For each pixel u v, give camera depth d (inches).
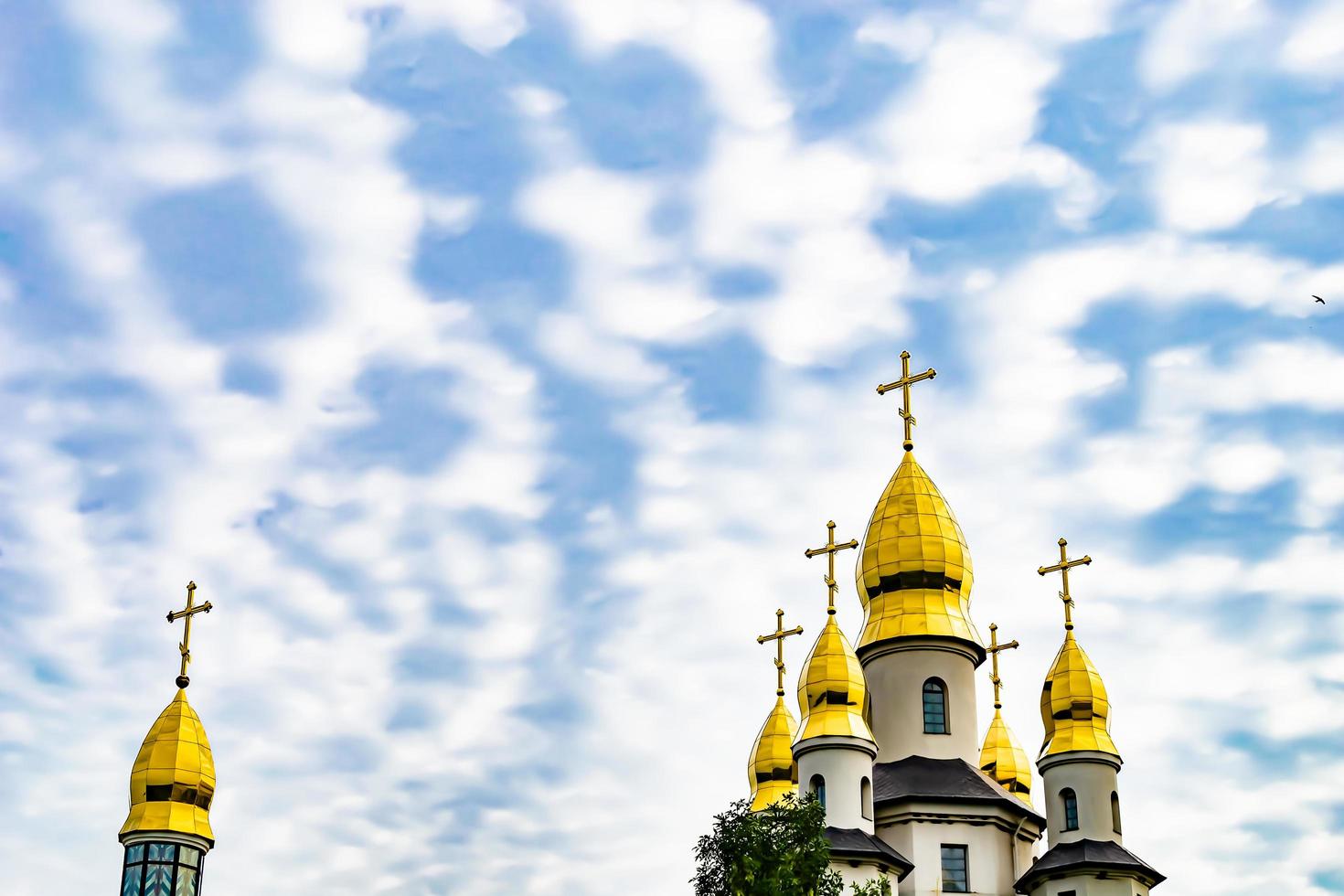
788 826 2143.2
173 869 2605.8
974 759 2755.9
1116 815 2657.5
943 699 2775.6
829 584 2760.8
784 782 3009.4
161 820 2623.0
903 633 2790.4
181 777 2652.6
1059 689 2721.5
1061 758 2664.9
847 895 2404.0
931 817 2623.0
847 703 2615.7
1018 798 2994.6
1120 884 2556.6
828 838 2480.3
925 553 2851.9
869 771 2591.0
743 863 2059.5
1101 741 2669.8
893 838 2630.4
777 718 3070.9
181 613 2807.6
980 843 2625.5
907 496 2910.9
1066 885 2568.9
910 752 2728.8
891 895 2496.3
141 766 2657.5
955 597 2851.9
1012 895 2632.9
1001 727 3255.4
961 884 2598.4
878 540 2886.3
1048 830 2664.9
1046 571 2874.0
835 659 2642.7
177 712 2711.6
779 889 2036.2
